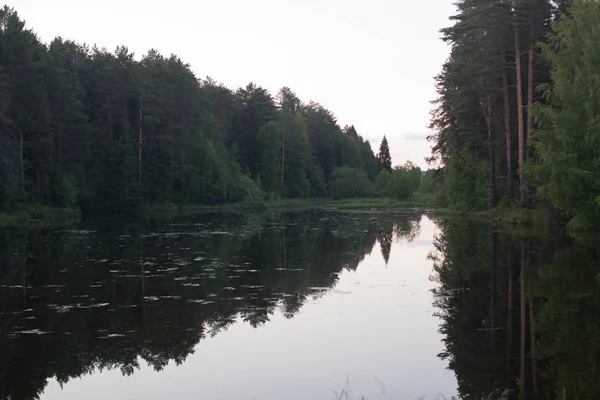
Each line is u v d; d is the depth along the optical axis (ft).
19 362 29.48
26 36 157.89
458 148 134.82
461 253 69.56
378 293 46.37
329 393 24.54
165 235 101.50
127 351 31.19
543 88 85.05
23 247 81.35
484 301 42.29
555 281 48.65
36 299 45.01
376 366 27.99
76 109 182.91
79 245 84.23
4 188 136.87
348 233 104.27
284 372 27.37
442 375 26.53
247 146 295.48
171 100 210.38
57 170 168.25
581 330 33.83
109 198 191.21
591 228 82.38
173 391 25.16
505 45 102.42
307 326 35.91
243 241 89.86
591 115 71.82
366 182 354.33
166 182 214.07
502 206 115.24
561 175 74.49
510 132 109.19
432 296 44.83
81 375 27.48
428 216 161.07
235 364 28.68
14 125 142.31
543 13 95.14
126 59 211.82
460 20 108.68
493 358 28.96
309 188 317.22
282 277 54.80
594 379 25.62
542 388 24.66
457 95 112.06
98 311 40.70
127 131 197.88
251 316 38.78
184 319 38.11
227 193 246.47
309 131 361.71
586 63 73.00
